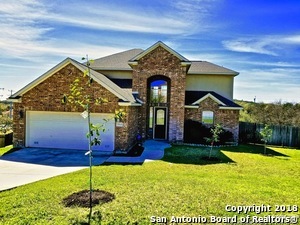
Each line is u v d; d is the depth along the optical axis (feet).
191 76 84.38
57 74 54.44
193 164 43.88
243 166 43.86
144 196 26.09
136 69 68.18
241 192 28.22
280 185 32.17
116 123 52.90
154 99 74.28
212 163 45.29
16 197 25.89
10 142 62.64
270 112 115.96
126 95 58.29
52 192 27.27
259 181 33.73
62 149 55.26
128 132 54.70
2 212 22.17
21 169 39.42
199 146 65.21
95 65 81.00
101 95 52.85
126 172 36.68
